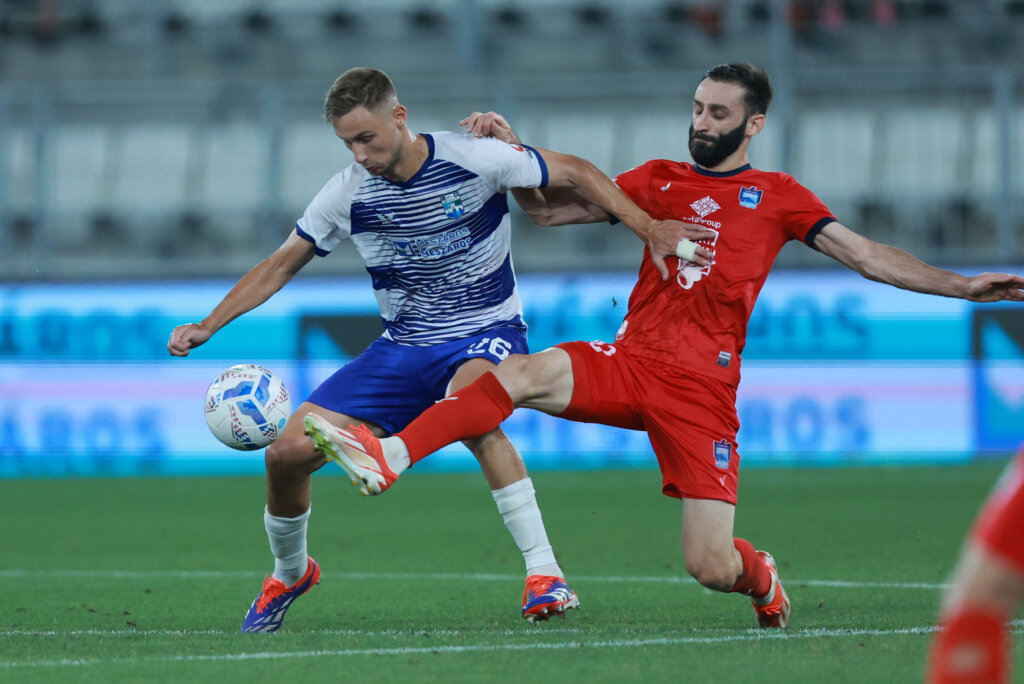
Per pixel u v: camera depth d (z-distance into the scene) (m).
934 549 27.86
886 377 44.91
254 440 17.39
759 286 17.16
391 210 17.44
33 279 47.44
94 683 12.62
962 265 46.38
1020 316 44.47
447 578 24.44
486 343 17.89
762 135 58.34
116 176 61.25
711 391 16.61
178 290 47.03
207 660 13.81
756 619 18.09
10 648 15.23
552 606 17.20
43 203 55.28
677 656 13.59
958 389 44.78
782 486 41.22
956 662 6.01
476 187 17.48
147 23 70.12
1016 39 65.62
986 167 57.69
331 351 46.16
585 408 16.70
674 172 17.73
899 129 58.38
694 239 16.92
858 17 65.75
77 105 61.00
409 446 14.85
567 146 58.62
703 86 17.36
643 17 67.88
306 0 70.06
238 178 61.06
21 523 35.31
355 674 12.81
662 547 29.30
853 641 14.67
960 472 43.41
